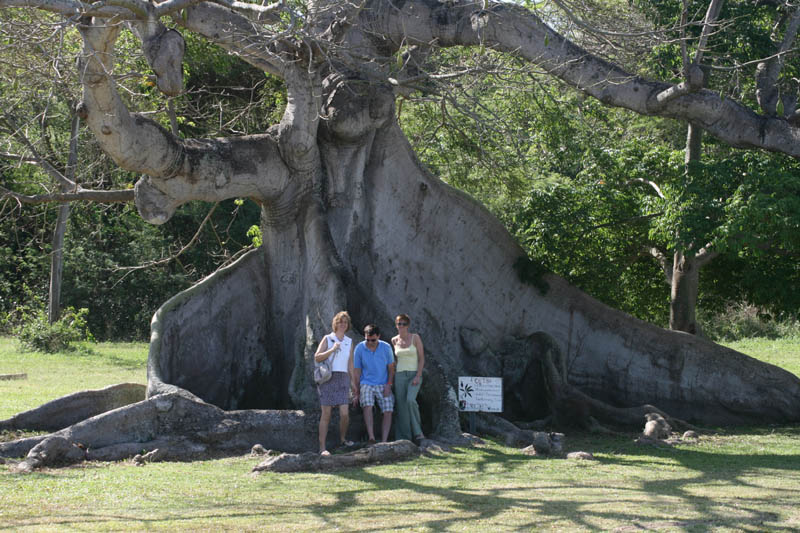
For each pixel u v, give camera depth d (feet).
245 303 46.32
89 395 40.47
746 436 46.01
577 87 44.96
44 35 39.01
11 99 45.50
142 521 23.44
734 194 49.01
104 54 34.14
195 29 42.50
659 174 60.39
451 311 50.90
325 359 36.19
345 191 46.85
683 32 43.14
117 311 122.62
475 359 50.60
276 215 45.55
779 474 32.19
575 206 59.57
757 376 53.78
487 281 52.65
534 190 60.23
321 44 40.01
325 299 43.21
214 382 44.75
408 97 47.14
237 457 34.76
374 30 46.78
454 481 29.76
